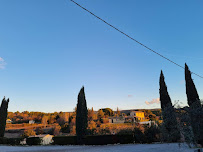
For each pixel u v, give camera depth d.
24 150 19.44
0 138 29.95
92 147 21.11
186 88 22.86
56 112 149.62
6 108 33.19
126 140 24.91
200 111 12.23
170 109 16.02
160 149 15.14
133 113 94.94
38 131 64.69
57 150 18.53
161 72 28.89
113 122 82.94
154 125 25.42
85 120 27.28
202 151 12.24
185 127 13.05
